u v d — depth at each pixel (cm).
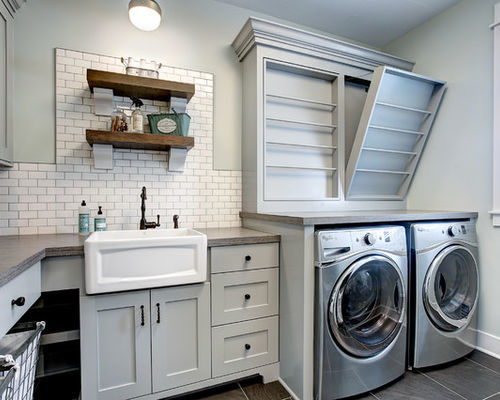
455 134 233
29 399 112
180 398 162
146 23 182
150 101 212
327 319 155
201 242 158
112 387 146
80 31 195
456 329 199
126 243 143
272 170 233
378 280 181
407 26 264
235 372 173
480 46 215
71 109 192
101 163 194
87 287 138
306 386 158
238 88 240
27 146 183
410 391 169
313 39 222
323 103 237
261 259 179
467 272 211
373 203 261
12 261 109
